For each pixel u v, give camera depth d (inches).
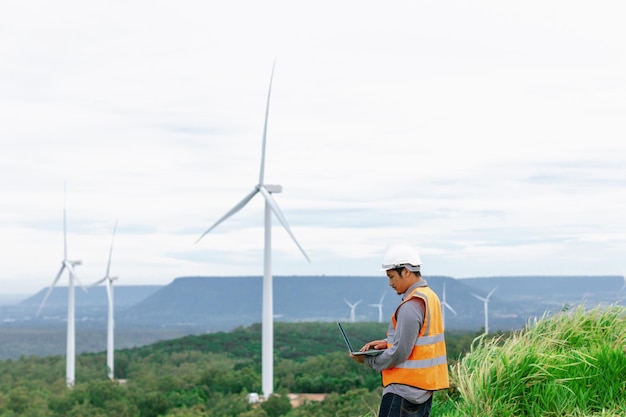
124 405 3004.4
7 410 3112.7
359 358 273.3
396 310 271.0
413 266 274.2
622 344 402.3
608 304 451.2
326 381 2876.5
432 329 268.5
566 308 450.9
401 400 266.1
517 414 360.5
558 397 358.0
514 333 428.8
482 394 366.9
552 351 401.7
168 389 3371.1
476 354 414.6
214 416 2731.3
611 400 358.6
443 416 377.1
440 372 269.3
